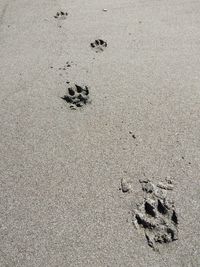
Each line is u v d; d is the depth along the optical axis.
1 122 0.60
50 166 0.53
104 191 0.49
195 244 0.43
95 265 0.41
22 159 0.54
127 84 0.67
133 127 0.59
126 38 0.80
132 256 0.42
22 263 0.41
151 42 0.78
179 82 0.67
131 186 0.49
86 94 0.65
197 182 0.50
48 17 0.90
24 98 0.65
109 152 0.55
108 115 0.61
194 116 0.60
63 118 0.61
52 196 0.48
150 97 0.64
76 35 0.82
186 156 0.53
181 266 0.41
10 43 0.81
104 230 0.44
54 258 0.42
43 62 0.74
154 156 0.54
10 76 0.70
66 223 0.45
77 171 0.52
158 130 0.58
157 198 0.47
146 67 0.71
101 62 0.73
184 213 0.46
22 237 0.44
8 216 0.46
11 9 0.95
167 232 0.44
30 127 0.59
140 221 0.45
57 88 0.67
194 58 0.73
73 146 0.56
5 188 0.50
